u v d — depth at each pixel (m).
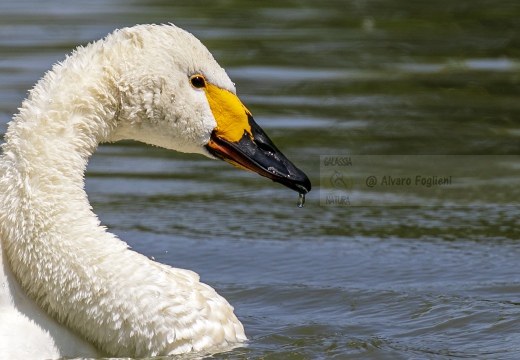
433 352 9.12
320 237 13.20
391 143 17.11
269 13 27.94
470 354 9.06
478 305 10.47
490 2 29.17
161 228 13.28
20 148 8.02
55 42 23.14
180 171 16.09
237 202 14.65
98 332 7.97
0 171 8.05
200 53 8.79
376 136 17.47
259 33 25.23
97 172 15.80
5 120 17.06
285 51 23.39
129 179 15.51
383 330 9.87
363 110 19.11
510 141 17.53
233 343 8.69
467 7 28.66
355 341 9.45
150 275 8.07
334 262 12.18
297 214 14.23
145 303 7.98
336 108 19.14
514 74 21.94
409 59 23.02
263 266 12.01
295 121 18.16
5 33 24.25
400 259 12.29
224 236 13.10
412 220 13.99
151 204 14.29
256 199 14.86
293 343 9.38
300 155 16.31
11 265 8.01
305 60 22.69
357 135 17.50
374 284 11.35
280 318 10.27
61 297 7.91
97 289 7.88
